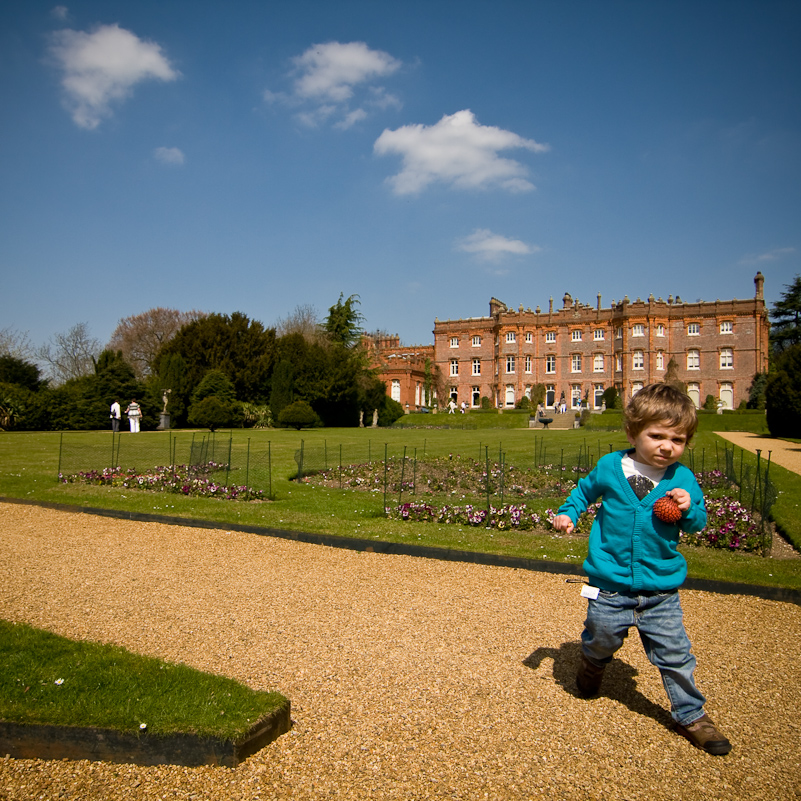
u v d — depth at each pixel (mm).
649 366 60875
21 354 53031
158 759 2916
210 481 11727
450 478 13398
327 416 48750
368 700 3488
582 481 3578
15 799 2680
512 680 3768
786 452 20031
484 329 69812
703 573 6031
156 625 4633
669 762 2963
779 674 3924
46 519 8883
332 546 7422
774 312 62156
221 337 43969
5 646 3840
